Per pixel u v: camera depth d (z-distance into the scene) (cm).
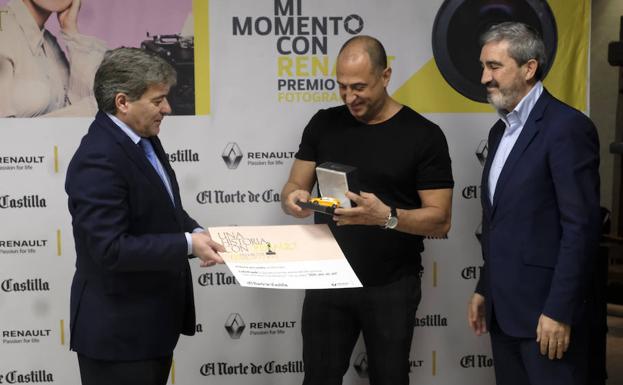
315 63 303
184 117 302
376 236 256
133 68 204
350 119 263
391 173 253
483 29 305
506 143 240
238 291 313
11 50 292
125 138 208
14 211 299
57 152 298
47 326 306
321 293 266
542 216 227
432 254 316
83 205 202
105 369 213
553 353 222
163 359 223
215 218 307
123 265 202
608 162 561
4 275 302
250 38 301
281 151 306
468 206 313
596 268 239
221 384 317
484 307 259
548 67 309
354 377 321
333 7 301
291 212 247
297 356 317
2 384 307
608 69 555
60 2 292
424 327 319
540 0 305
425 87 307
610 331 474
